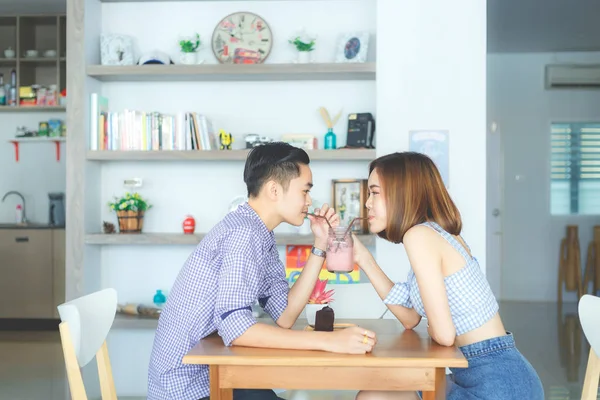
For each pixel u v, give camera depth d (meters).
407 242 1.84
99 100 3.82
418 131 3.59
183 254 4.01
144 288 4.02
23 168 6.42
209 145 3.80
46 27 6.32
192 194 4.03
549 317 6.55
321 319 1.97
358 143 3.79
